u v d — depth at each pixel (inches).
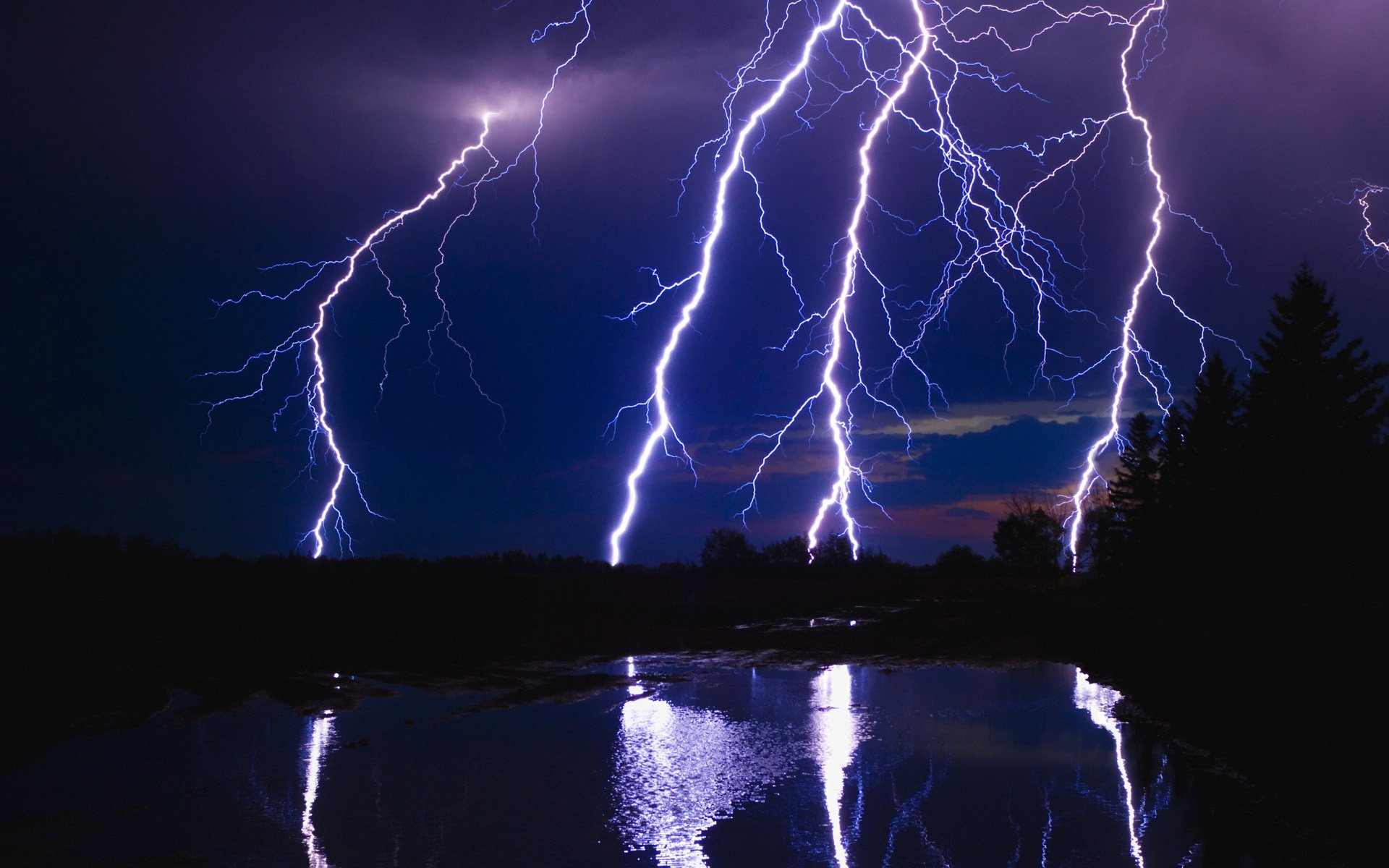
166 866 265.6
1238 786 357.4
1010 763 392.8
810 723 476.4
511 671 650.2
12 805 324.5
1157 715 499.5
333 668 639.8
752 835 298.2
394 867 264.7
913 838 297.1
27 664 601.9
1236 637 593.6
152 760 388.5
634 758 396.2
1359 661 437.7
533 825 303.9
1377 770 312.8
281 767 376.2
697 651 775.7
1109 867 272.5
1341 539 722.2
